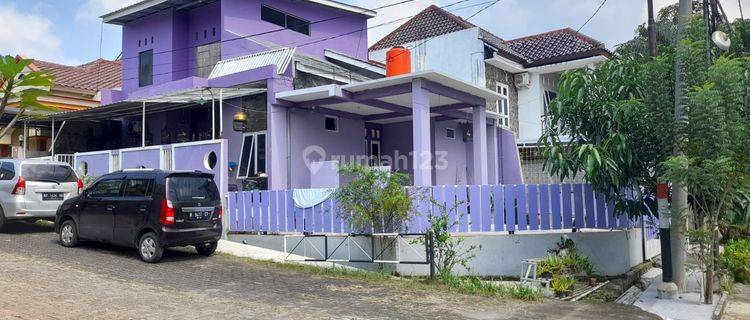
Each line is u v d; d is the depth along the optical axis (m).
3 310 6.61
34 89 11.88
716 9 11.41
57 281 8.42
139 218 10.34
